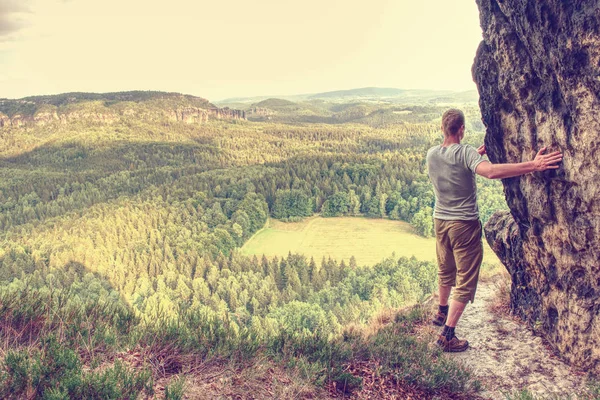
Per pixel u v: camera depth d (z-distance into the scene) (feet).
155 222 444.55
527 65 11.88
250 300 273.54
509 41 12.27
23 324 10.00
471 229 12.36
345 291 265.54
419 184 512.22
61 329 9.98
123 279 316.81
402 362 11.96
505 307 15.53
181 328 11.00
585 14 9.66
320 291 282.15
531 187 12.46
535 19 10.93
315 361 11.50
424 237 448.65
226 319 12.10
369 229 479.41
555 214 11.75
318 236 467.93
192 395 8.90
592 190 10.44
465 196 12.31
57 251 363.97
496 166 11.37
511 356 12.48
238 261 354.74
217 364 10.34
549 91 11.35
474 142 357.20
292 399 9.50
